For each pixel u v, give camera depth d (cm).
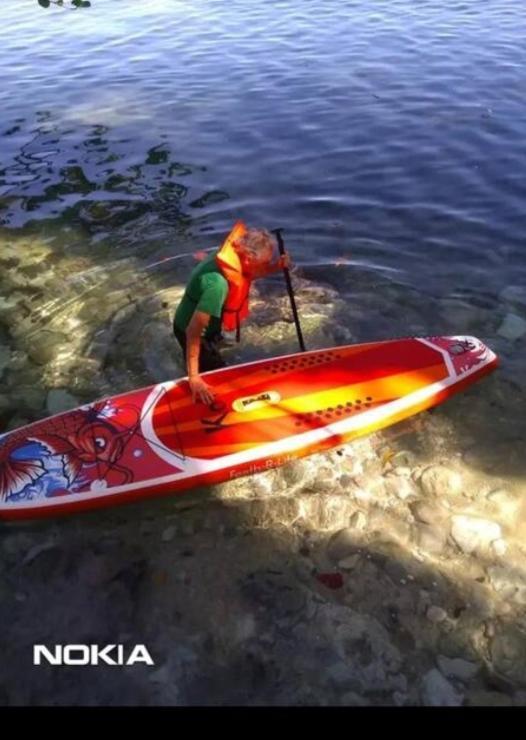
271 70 1022
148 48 1164
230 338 489
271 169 727
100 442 380
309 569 328
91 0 1555
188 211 654
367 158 733
